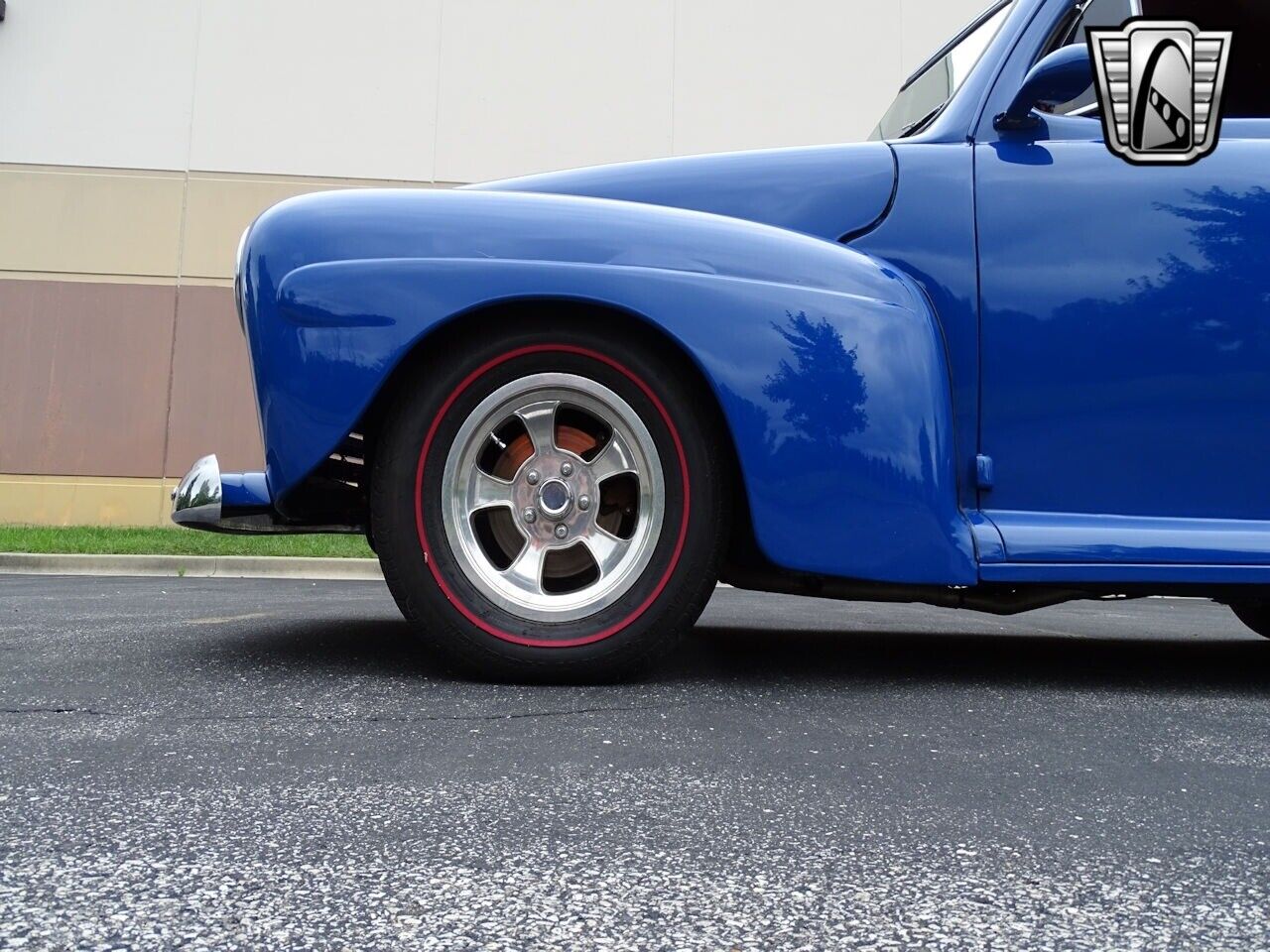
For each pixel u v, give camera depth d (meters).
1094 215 2.16
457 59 10.34
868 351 1.99
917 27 10.52
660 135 10.38
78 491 10.11
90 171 10.26
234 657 2.30
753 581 2.21
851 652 2.72
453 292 1.93
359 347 1.93
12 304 10.16
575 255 1.94
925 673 2.34
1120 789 1.40
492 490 2.02
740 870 1.06
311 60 10.34
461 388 1.97
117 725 1.64
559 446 2.03
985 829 1.22
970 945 0.90
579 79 10.38
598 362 1.98
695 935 0.90
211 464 2.26
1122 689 2.20
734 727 1.71
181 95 10.31
